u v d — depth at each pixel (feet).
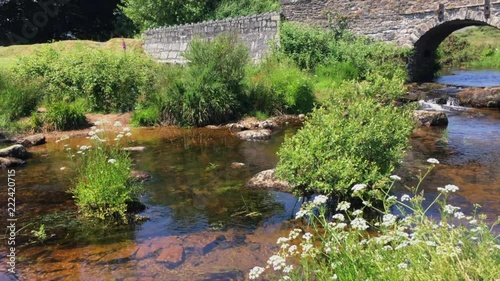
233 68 47.67
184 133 41.04
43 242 19.34
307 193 22.56
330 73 59.72
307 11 74.18
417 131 38.86
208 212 22.36
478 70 90.02
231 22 68.33
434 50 77.25
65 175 28.58
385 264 10.94
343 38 70.59
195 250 18.39
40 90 47.19
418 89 60.59
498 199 22.43
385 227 13.14
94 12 113.19
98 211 22.12
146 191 25.50
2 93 44.34
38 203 23.84
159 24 98.12
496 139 35.37
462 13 61.77
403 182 25.31
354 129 22.06
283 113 47.85
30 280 16.17
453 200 22.44
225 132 41.09
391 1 67.87
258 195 24.36
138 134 40.83
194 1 97.86
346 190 20.29
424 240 11.53
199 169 29.50
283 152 22.49
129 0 100.58
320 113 24.02
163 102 45.03
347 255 11.43
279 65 55.57
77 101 47.24
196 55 48.16
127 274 16.57
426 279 10.02
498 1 58.23
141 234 20.08
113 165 22.79
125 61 51.29
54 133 41.24
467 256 10.59
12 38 102.42
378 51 65.36
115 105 48.70
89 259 17.80
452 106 51.29
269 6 91.56
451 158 30.19
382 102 29.89
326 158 21.59
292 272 12.56
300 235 19.31
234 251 18.19
